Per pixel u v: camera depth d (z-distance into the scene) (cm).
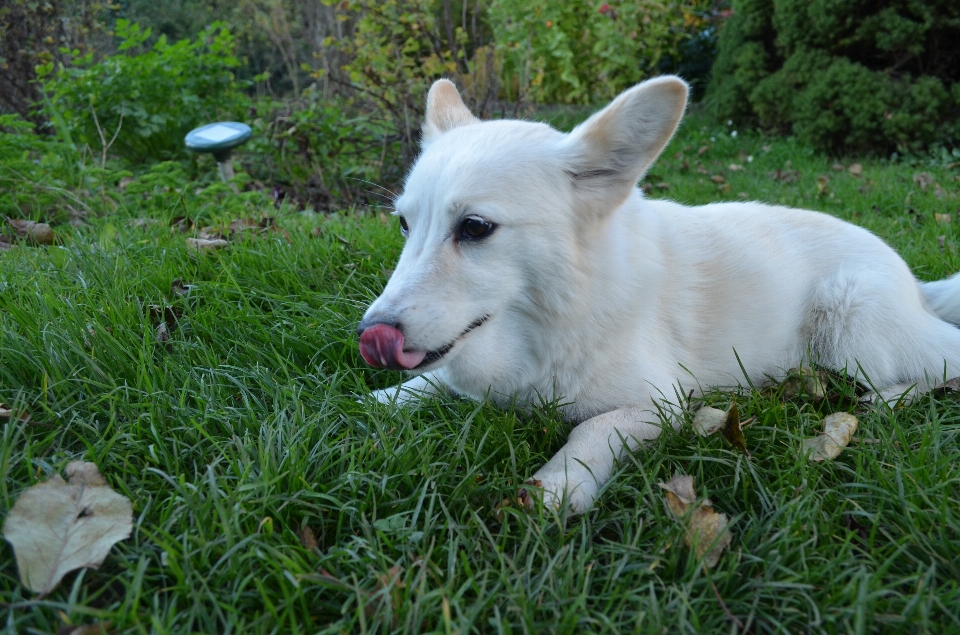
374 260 102
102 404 66
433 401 70
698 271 75
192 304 87
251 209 133
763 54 239
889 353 75
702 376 75
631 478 60
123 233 110
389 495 56
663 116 63
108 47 310
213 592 47
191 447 60
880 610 48
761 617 48
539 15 265
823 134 219
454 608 47
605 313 66
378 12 218
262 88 372
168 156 180
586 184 65
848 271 77
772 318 76
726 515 57
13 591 47
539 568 51
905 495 56
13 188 131
